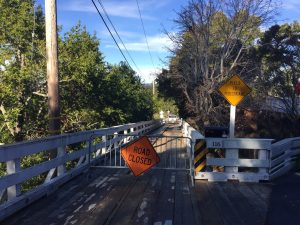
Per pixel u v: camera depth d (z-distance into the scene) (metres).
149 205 8.51
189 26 29.47
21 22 23.02
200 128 28.58
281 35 33.69
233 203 8.82
